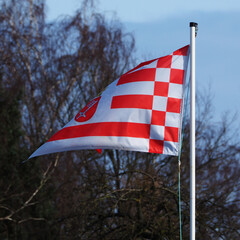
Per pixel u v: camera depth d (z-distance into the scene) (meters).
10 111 70.81
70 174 66.00
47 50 80.56
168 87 30.58
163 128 30.25
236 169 69.31
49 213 63.66
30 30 82.75
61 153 68.62
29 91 77.19
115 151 65.62
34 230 62.28
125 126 30.17
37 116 75.25
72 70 77.31
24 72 75.94
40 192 65.00
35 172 66.69
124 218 55.91
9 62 75.19
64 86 77.31
